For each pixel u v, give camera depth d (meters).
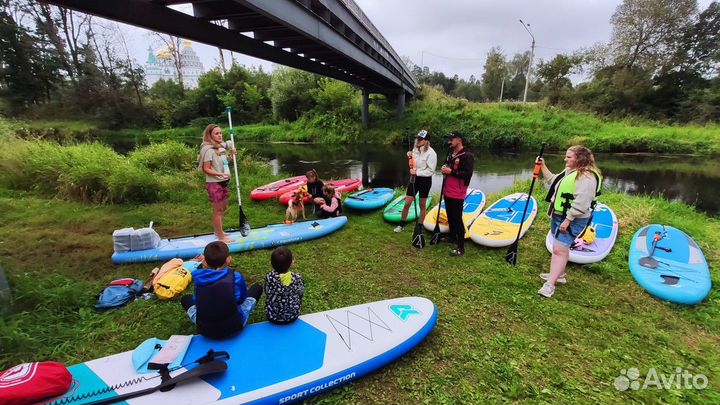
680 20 27.64
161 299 3.49
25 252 4.49
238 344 2.58
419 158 4.93
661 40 28.56
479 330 3.15
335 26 10.16
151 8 5.73
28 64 26.47
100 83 29.61
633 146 19.69
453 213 4.71
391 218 6.00
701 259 4.46
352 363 2.47
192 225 5.84
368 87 24.20
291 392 2.25
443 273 4.24
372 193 7.69
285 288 2.72
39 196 7.18
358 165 15.84
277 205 7.15
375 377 2.57
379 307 3.10
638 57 29.50
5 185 7.57
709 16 27.39
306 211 6.64
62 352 2.72
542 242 5.22
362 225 5.93
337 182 9.14
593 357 2.84
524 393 2.45
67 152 8.09
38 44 26.83
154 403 2.09
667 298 3.73
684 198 9.96
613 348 2.95
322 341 2.65
